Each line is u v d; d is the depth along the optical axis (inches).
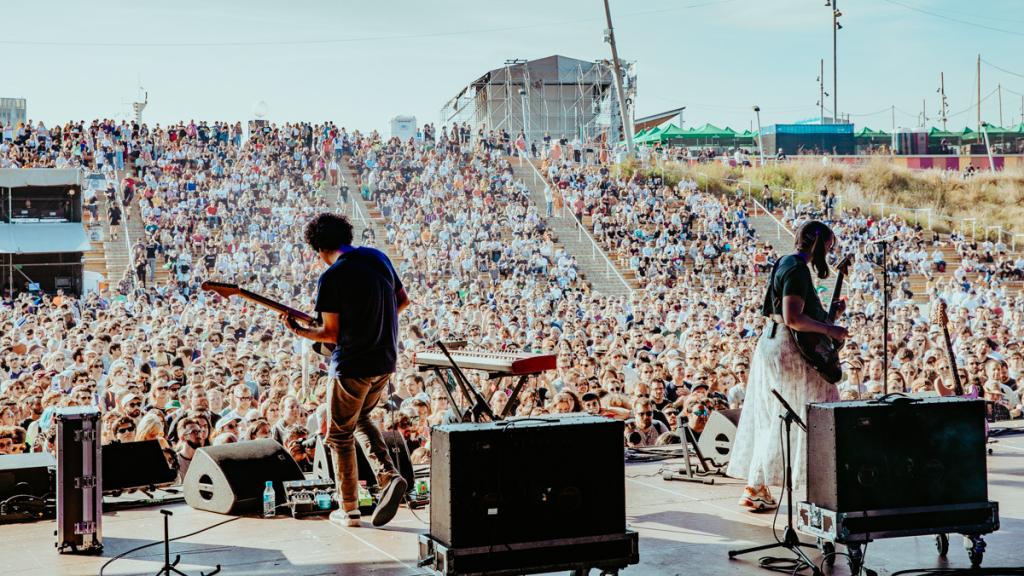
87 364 484.1
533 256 1229.7
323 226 204.5
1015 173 1758.1
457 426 159.6
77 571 181.6
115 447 244.2
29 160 1256.8
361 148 1445.6
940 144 2087.8
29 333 658.2
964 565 179.9
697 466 273.4
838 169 1699.1
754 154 2007.9
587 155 1627.7
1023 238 1524.4
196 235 1146.7
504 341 596.4
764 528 205.6
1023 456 278.2
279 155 1362.0
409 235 1242.6
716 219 1373.0
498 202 1378.0
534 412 390.6
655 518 214.8
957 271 1240.8
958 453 178.4
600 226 1341.0
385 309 202.5
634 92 2006.6
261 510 225.8
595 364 494.3
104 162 1263.5
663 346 647.8
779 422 209.5
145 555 191.2
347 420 204.8
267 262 1131.9
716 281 1229.7
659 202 1421.0
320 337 198.2
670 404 412.2
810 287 208.5
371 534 203.8
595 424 163.0
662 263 1262.3
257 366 472.1
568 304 938.1
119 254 1171.3
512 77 1955.0
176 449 297.0
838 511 172.1
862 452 173.5
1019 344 588.4
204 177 1269.7
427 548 161.8
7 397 355.3
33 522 219.8
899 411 175.5
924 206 1685.5
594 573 177.0
